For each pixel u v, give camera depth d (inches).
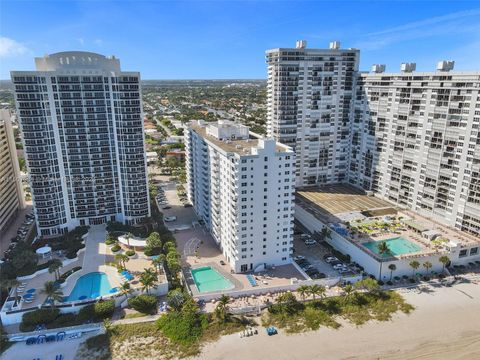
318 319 4429.1
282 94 7273.6
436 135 6067.9
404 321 4411.9
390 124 6929.1
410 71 6589.6
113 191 6756.9
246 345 4042.8
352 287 4921.3
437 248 5511.8
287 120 7470.5
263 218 5221.5
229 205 5315.0
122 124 6254.9
